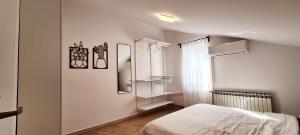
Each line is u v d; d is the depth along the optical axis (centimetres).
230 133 164
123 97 377
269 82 310
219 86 388
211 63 402
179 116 219
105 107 339
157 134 182
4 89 62
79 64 301
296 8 124
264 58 316
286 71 291
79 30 303
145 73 438
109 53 351
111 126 335
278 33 212
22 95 84
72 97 289
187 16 228
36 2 91
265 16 158
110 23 356
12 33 66
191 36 445
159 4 202
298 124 182
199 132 167
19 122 83
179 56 473
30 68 87
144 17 334
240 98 336
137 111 406
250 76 336
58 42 99
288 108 289
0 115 51
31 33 88
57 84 98
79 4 304
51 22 96
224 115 221
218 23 233
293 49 283
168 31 498
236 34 302
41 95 90
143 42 435
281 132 163
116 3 265
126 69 386
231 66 366
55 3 99
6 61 63
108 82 347
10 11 65
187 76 447
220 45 359
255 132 166
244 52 342
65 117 279
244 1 132
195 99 429
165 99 495
